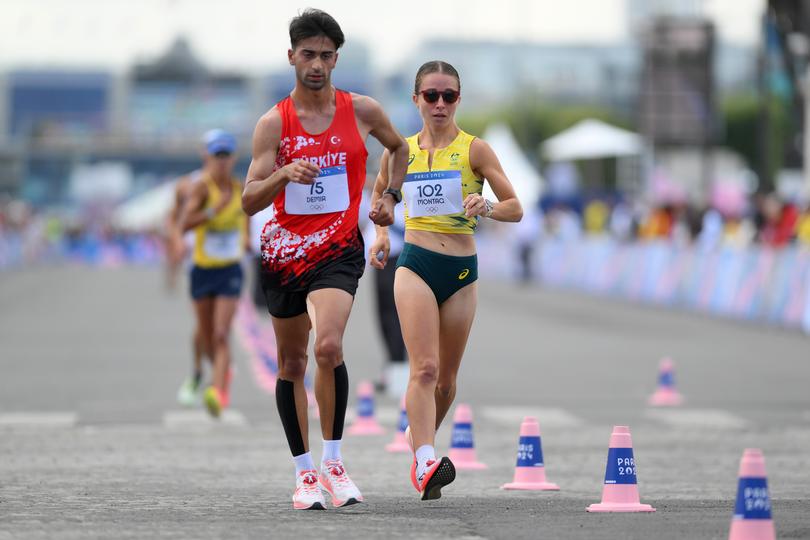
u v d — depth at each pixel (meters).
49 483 28.19
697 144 122.56
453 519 22.97
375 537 20.95
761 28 100.00
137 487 27.64
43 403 44.25
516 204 25.48
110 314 88.12
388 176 25.92
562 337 72.50
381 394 46.78
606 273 113.19
